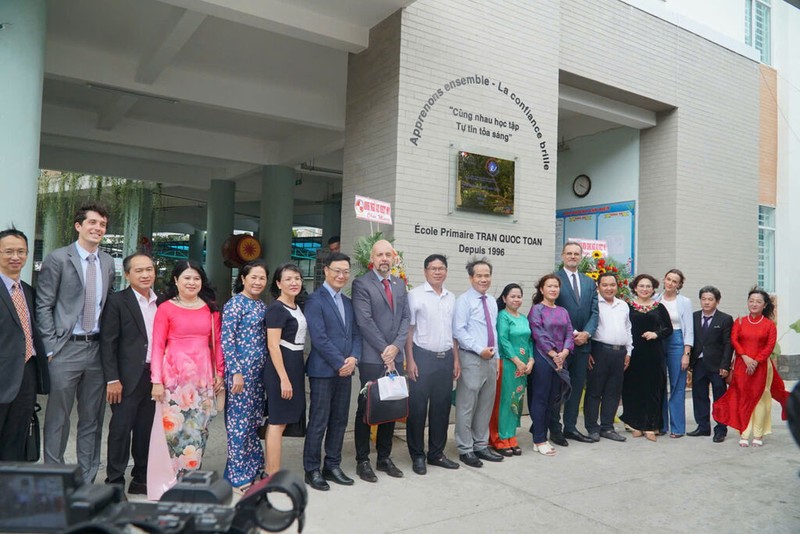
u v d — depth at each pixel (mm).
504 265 7086
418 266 6434
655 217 9320
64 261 3768
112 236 15789
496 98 7055
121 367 3916
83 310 3834
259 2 6055
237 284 4562
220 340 4125
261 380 4273
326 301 4402
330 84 9320
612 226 9891
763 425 5902
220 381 4168
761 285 11055
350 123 7066
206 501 1592
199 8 5859
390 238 6328
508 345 5289
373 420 4285
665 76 9016
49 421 3775
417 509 3951
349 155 7070
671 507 4082
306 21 6324
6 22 4699
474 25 6883
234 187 14438
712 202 9555
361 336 4590
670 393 6344
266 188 12641
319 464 4359
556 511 3971
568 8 8000
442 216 6617
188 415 3887
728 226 9773
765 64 10930
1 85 4664
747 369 5816
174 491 1606
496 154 7008
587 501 4172
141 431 4117
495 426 5402
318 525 3641
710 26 10297
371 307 4555
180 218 19844
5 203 4668
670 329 6164
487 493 4301
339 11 6352
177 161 13570
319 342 4277
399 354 4871
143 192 15195
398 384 4367
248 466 4207
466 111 6805
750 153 10242
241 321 4156
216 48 8016
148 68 7812
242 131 11875
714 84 9695
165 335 3916
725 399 5977
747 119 10211
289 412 4176
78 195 14461
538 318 5473
